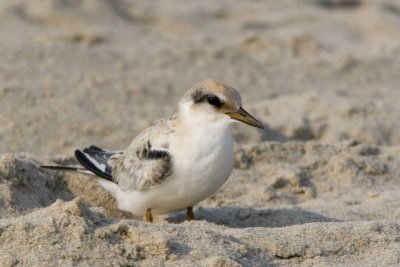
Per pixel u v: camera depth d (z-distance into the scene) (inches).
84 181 426.6
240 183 458.9
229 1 888.3
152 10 832.3
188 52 722.2
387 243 323.6
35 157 440.1
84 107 590.9
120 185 386.9
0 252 291.1
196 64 701.9
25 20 780.0
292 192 456.1
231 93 367.9
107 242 298.8
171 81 653.9
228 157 366.3
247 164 477.7
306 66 725.9
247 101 640.4
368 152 500.1
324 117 602.2
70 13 790.5
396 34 840.3
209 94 365.4
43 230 299.0
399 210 409.4
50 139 546.6
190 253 299.3
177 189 365.4
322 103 617.6
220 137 363.9
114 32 765.9
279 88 671.8
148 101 613.9
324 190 457.7
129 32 775.7
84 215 307.4
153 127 383.6
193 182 362.9
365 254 317.7
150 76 660.7
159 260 295.0
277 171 469.1
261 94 656.4
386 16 869.2
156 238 299.7
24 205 386.6
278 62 729.6
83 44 725.3
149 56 706.2
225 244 309.1
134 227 306.5
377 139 577.9
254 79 685.9
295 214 403.5
